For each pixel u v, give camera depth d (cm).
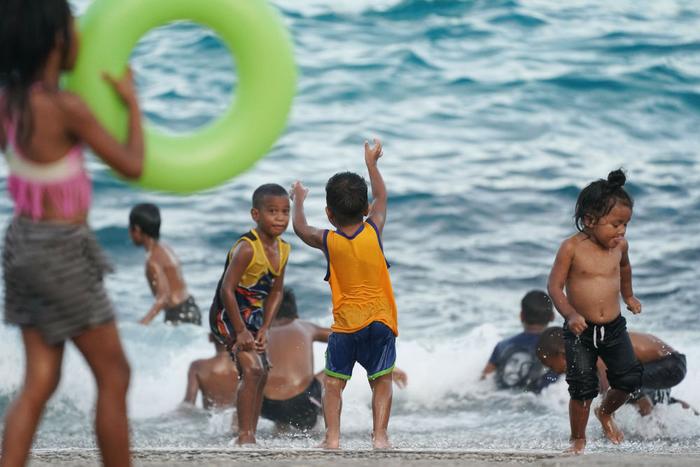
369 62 6103
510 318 3653
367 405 2847
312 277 4012
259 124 1376
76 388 2716
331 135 5234
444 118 5472
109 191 4662
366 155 2211
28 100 1123
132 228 3397
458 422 2642
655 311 3712
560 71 6016
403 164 4950
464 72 6006
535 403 2820
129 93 1238
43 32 1129
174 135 1359
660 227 4453
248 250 2183
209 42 6275
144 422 2623
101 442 1185
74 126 1136
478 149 5147
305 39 6450
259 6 1395
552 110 5591
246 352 2242
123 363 1197
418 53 6228
